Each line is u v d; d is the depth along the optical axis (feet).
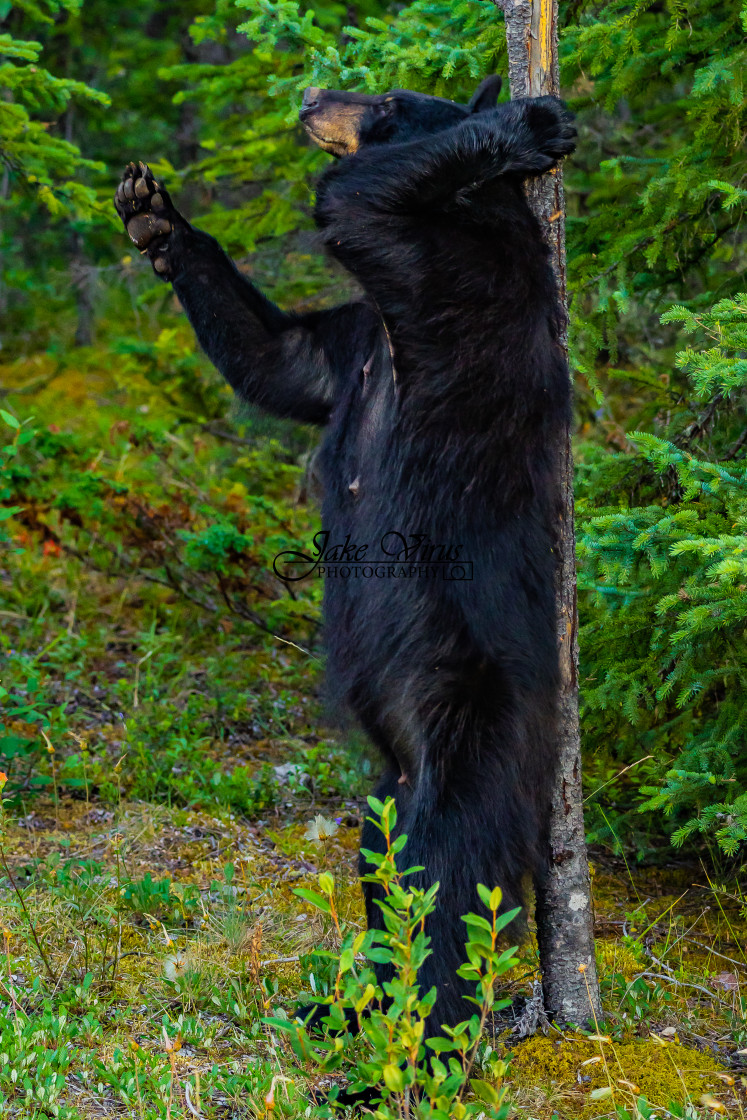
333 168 18.89
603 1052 17.29
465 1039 13.42
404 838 13.57
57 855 22.29
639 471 24.95
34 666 32.50
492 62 25.05
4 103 28.43
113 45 60.95
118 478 41.42
